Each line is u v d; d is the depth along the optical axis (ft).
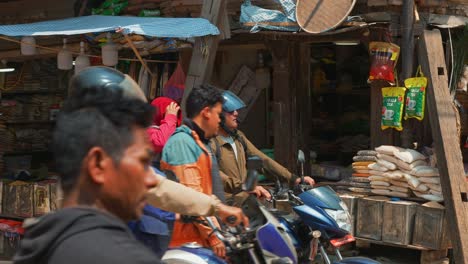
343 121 40.14
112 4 34.42
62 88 38.50
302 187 18.51
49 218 5.65
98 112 5.96
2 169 38.37
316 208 17.46
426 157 27.61
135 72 32.40
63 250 5.44
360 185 28.12
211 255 14.98
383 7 28.99
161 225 14.35
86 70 8.80
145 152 6.12
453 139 25.31
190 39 28.02
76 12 36.88
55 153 5.90
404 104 28.25
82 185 5.86
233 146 21.07
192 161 15.58
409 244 26.35
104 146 5.82
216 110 16.34
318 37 31.45
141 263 5.49
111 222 5.65
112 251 5.43
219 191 16.42
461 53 29.27
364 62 38.88
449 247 25.99
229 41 33.47
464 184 25.02
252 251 13.47
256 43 32.89
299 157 18.98
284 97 33.06
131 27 24.38
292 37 31.78
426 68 26.35
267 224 13.43
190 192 12.32
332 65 40.14
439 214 25.55
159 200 12.10
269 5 31.14
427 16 29.66
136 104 6.09
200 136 16.38
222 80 36.40
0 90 39.11
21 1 39.27
